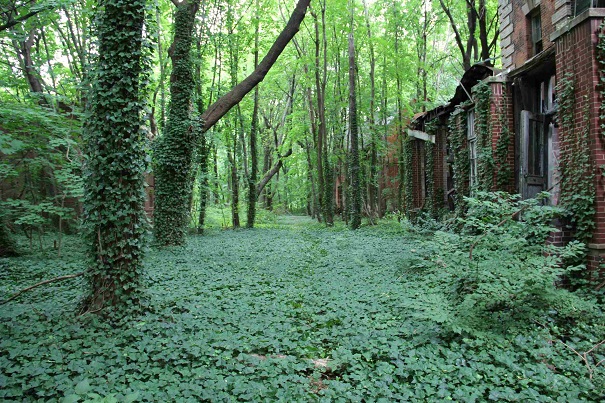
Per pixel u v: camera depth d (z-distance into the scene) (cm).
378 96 2609
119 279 591
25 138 1097
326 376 425
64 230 1717
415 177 1958
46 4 948
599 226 644
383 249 1278
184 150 1377
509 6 1248
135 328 531
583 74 673
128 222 597
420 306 497
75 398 316
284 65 2708
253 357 447
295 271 982
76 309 591
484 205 599
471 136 1344
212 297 712
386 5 2320
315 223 2864
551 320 536
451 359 439
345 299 700
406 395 366
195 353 442
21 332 504
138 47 621
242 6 2144
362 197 2605
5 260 1074
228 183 3106
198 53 1869
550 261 503
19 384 367
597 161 648
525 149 946
